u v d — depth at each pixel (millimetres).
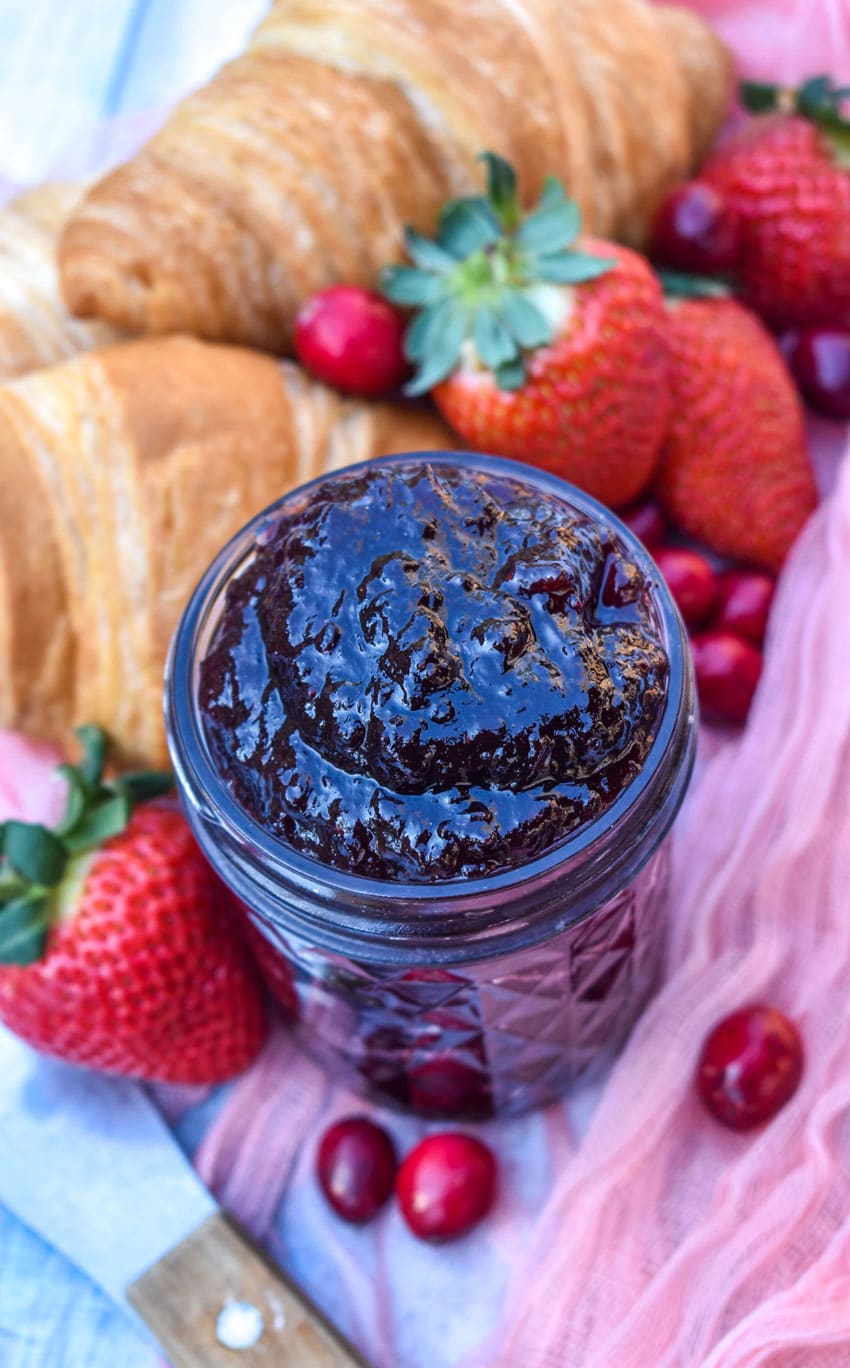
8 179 385
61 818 306
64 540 310
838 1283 271
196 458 312
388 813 238
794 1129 288
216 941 292
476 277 315
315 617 245
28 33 417
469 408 320
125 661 314
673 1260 279
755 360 337
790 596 326
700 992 300
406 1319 290
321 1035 295
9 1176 295
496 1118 304
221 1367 274
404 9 338
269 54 344
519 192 342
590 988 283
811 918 305
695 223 342
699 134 371
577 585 247
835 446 361
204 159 331
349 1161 293
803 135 349
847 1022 294
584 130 345
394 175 333
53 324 344
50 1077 305
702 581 330
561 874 243
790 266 354
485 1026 279
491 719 237
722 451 334
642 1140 290
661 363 322
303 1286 292
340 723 239
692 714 263
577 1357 278
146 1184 293
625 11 354
